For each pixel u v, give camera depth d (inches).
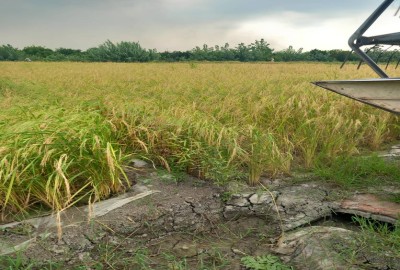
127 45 1989.4
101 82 479.8
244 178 172.7
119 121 203.8
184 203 147.9
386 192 155.9
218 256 117.8
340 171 172.2
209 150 179.9
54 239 122.1
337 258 108.0
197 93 354.0
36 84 482.3
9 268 104.2
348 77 508.7
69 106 268.2
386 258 107.3
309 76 557.6
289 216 140.2
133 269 111.2
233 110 270.5
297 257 113.7
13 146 149.3
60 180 141.5
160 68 869.8
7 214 136.7
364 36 163.9
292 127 241.3
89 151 153.2
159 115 221.0
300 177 174.6
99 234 126.5
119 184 155.1
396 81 135.9
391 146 233.9
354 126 233.3
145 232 131.2
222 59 2037.4
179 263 112.7
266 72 686.5
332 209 144.1
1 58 2066.9
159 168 180.7
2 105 289.9
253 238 129.3
